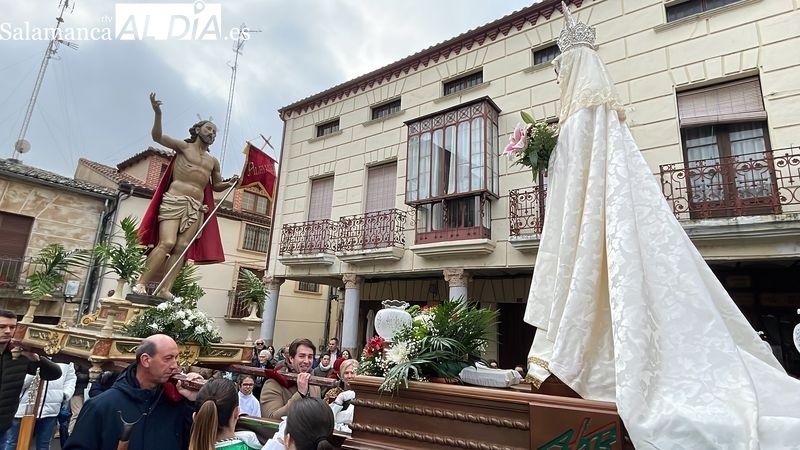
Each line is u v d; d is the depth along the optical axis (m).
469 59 10.52
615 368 1.63
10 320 3.55
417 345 2.17
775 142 6.82
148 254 4.83
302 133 13.44
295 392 3.55
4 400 3.56
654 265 1.81
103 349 3.24
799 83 6.77
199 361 4.01
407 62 11.46
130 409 2.37
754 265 7.57
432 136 10.05
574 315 1.82
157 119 4.88
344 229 11.12
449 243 9.05
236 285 14.59
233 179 5.51
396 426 1.98
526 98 9.39
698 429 1.38
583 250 1.94
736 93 7.38
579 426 1.58
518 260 8.59
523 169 8.98
